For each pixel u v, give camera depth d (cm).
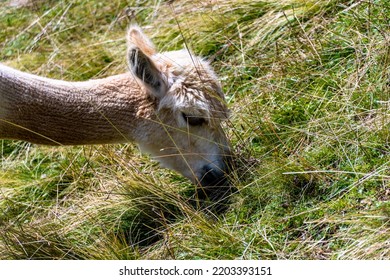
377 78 1155
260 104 1212
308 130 1127
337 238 961
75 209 1142
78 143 1103
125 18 1556
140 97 1081
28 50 1592
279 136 1150
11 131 1086
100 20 1606
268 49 1317
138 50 1045
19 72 1080
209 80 1067
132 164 1203
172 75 1061
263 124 1166
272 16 1361
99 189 1174
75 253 1038
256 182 1072
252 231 1008
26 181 1260
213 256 991
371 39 1212
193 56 1095
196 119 1063
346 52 1238
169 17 1477
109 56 1477
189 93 1052
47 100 1073
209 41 1390
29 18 1678
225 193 1086
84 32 1592
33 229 1091
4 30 1662
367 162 1051
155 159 1116
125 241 1040
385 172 1017
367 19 1238
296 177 1059
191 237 1023
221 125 1116
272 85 1227
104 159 1232
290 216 1007
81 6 1639
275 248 979
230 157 1095
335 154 1077
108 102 1085
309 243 971
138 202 1116
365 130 1087
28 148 1323
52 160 1306
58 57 1524
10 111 1066
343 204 995
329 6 1337
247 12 1411
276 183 1060
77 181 1202
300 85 1224
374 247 911
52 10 1661
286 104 1192
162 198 1100
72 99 1082
